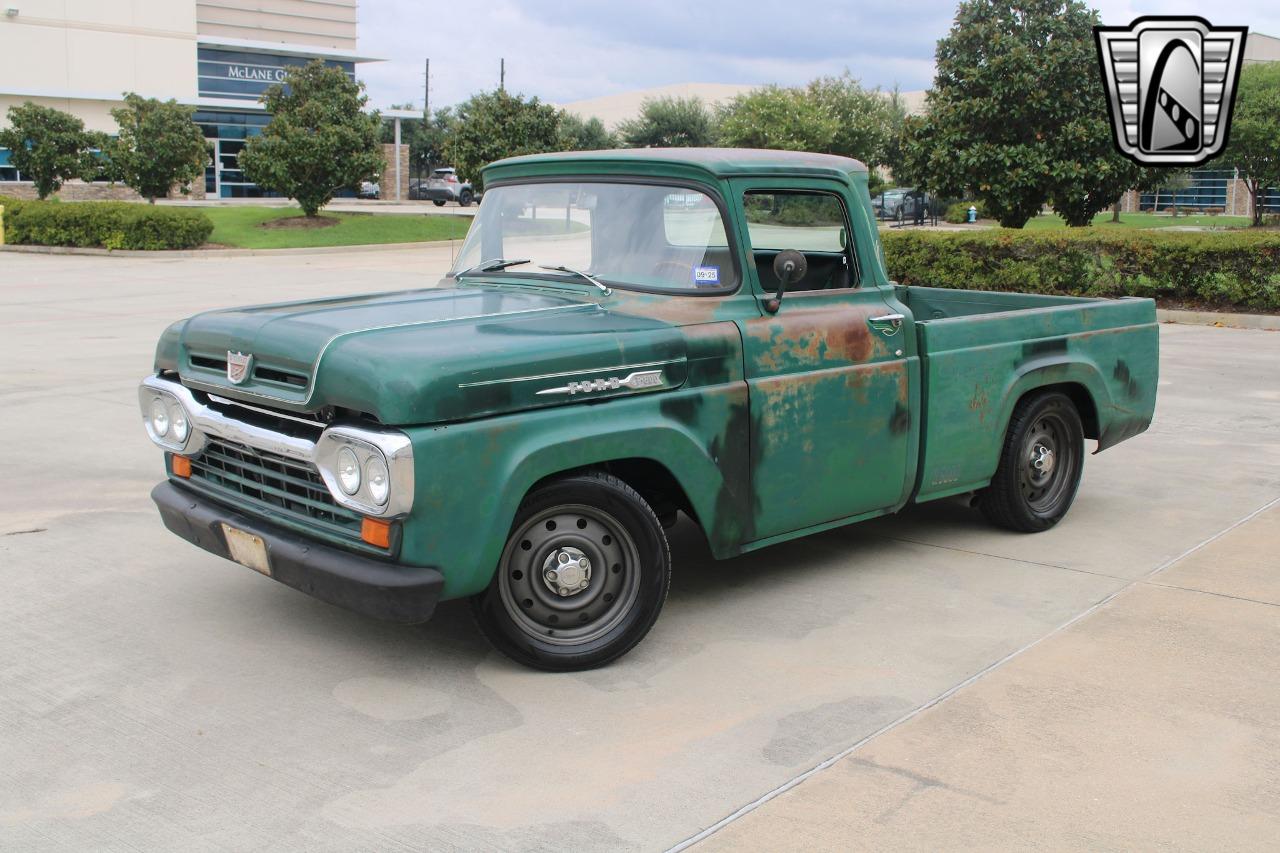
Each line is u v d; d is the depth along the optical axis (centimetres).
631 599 436
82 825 326
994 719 390
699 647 454
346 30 6038
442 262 2658
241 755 367
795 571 548
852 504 516
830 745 372
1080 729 383
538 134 3594
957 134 1962
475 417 390
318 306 480
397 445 374
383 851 312
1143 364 654
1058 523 624
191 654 448
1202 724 387
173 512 475
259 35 5700
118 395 982
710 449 453
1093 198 1958
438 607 503
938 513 652
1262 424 876
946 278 1736
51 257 2780
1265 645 452
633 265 484
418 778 351
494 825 324
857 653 447
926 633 468
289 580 418
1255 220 4369
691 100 5816
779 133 4106
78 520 626
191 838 319
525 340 411
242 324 447
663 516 505
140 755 367
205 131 4853
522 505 411
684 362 445
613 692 413
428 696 410
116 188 4559
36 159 3525
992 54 1928
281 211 3738
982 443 567
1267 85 4094
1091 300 659
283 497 429
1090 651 447
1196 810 333
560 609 428
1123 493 688
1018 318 581
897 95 5188
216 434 450
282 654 448
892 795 341
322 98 3388
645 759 363
